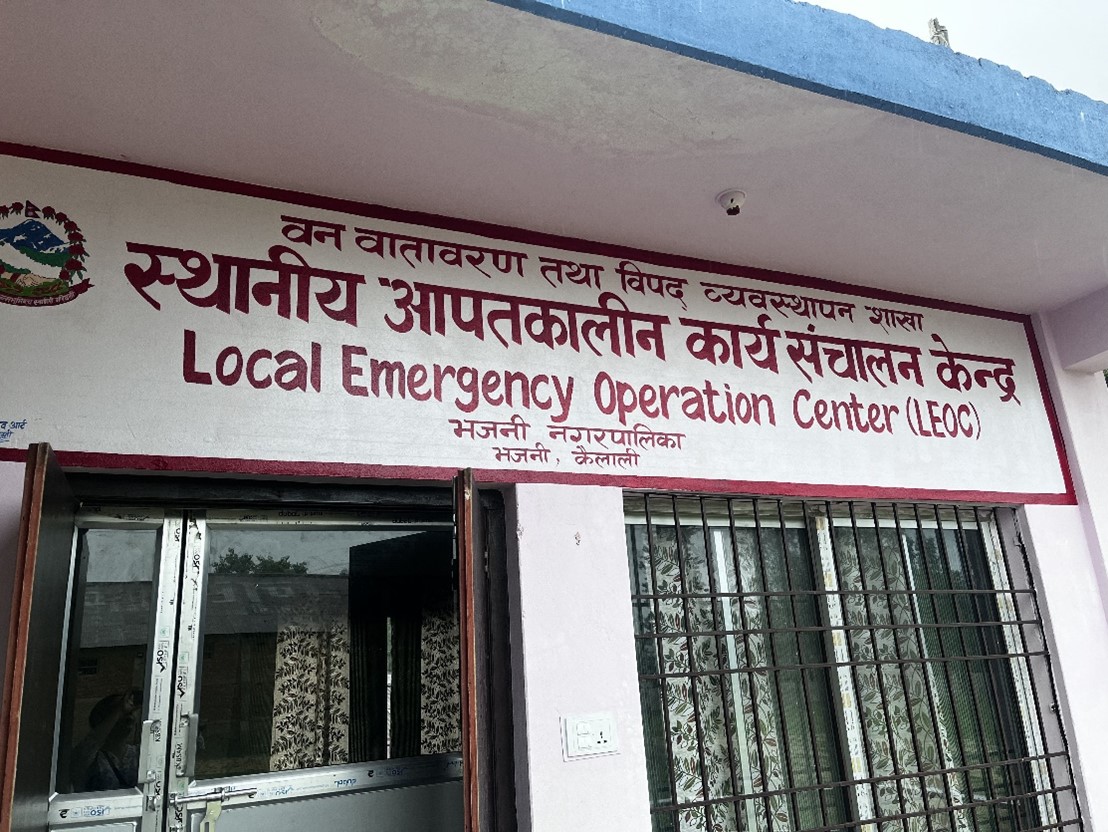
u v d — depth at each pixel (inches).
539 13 84.6
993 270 153.4
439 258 121.9
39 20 82.4
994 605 160.6
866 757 137.9
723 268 145.1
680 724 129.2
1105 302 165.3
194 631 104.6
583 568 116.7
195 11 82.4
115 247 102.6
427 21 85.3
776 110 102.7
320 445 106.0
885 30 105.1
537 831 103.7
